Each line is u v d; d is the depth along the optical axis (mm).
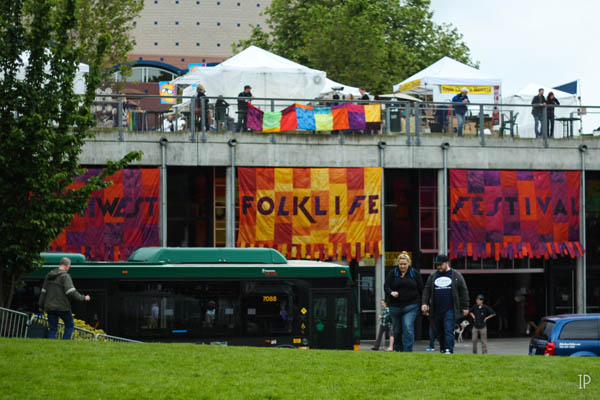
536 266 38188
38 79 22531
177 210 34719
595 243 38438
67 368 13844
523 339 37062
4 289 22578
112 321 23141
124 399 11953
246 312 23797
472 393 12844
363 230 33906
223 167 34938
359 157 34156
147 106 44188
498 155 35406
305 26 61812
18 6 22469
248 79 35250
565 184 36031
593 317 22906
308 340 24062
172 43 165125
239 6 167875
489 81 39906
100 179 23250
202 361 14891
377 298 34406
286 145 33625
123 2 41719
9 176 22219
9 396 11914
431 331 25172
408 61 64000
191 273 23641
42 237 22469
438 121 35000
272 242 33312
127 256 31875
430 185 37344
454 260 37500
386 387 13070
